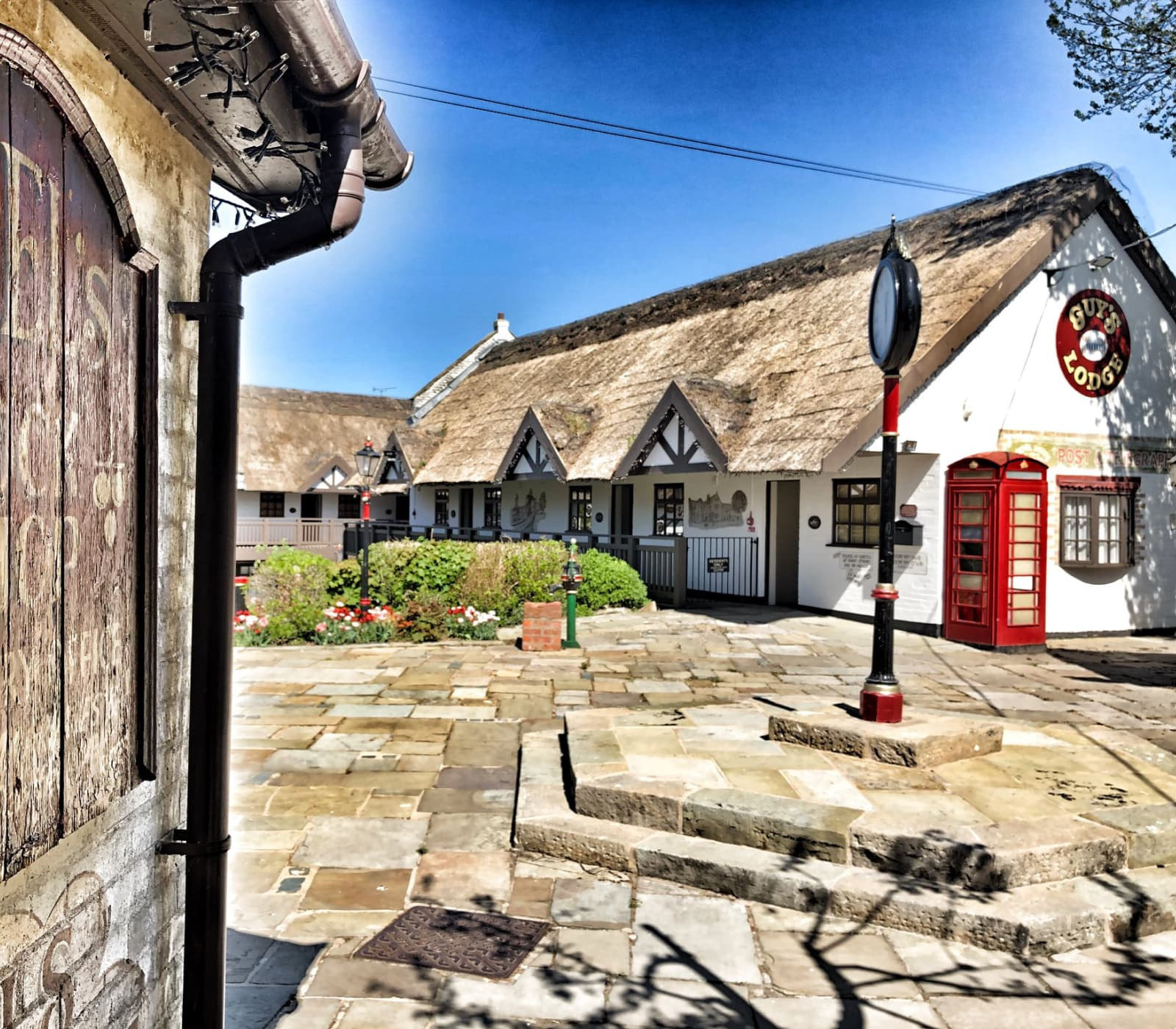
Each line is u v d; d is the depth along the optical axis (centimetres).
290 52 217
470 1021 331
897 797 490
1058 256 1288
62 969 192
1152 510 1381
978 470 1173
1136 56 1110
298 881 448
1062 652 1169
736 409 1421
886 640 595
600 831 485
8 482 162
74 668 190
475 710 802
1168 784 517
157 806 247
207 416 250
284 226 255
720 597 1633
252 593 1209
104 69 208
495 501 2392
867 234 1625
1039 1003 348
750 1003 346
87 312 193
